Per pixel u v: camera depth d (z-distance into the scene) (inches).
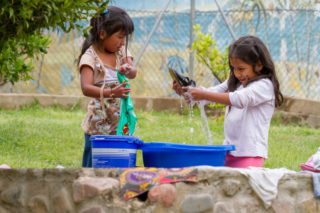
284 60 463.8
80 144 346.0
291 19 462.3
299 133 401.7
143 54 472.1
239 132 211.9
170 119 426.3
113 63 229.8
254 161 209.5
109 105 225.1
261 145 211.2
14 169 189.3
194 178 181.9
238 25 470.6
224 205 183.6
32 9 175.2
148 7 501.4
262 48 211.9
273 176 189.8
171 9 502.3
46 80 475.8
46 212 185.5
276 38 465.1
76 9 185.3
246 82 214.5
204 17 471.5
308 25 459.5
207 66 426.3
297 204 191.3
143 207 180.1
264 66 212.2
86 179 182.2
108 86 225.5
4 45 191.6
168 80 471.8
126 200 180.4
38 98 457.1
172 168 184.2
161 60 472.4
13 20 174.9
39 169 187.0
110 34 223.6
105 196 180.5
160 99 458.6
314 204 193.3
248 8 488.1
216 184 183.8
